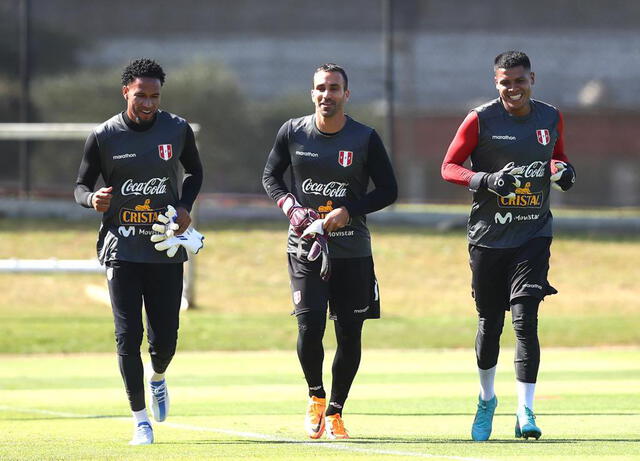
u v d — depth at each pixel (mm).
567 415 30484
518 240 24766
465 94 94312
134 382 24703
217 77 96875
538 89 97562
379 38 95938
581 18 97500
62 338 55969
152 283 25141
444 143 93375
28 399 35500
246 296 69750
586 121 94688
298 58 97375
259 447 24281
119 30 96750
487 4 96125
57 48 93312
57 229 80000
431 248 78812
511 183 23578
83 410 32594
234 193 94500
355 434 26828
